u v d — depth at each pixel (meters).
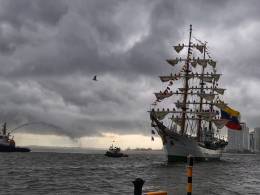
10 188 56.50
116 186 60.88
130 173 91.19
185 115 156.62
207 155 151.25
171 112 142.12
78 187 58.81
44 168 106.56
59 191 53.72
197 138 162.12
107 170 102.25
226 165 139.50
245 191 55.16
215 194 50.56
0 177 74.75
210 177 81.06
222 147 173.50
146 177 78.88
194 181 69.69
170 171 98.00
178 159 131.12
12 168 103.94
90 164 135.50
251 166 142.88
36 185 61.06
